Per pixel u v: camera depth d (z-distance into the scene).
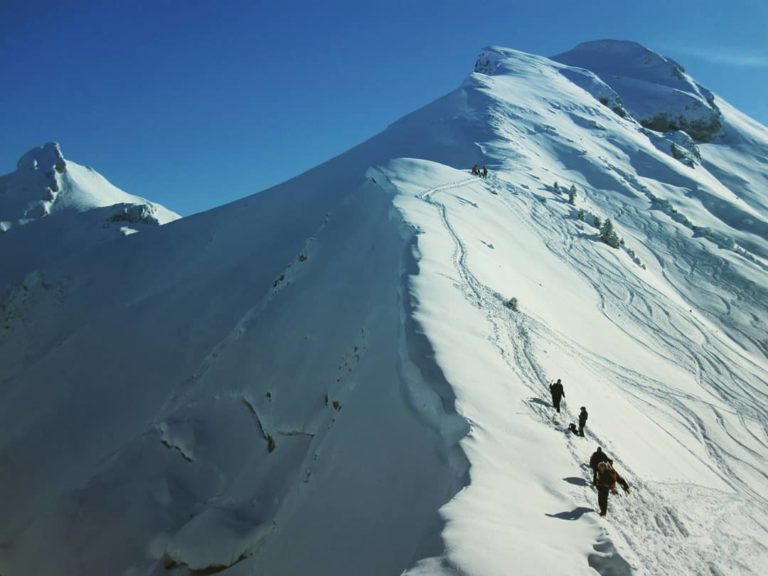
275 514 18.14
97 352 42.97
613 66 143.50
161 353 41.31
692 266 54.47
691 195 73.31
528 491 12.10
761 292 50.34
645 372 31.25
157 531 21.23
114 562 20.53
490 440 13.62
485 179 58.25
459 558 8.95
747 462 24.20
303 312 30.27
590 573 9.66
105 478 24.22
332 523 14.45
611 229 52.00
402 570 11.11
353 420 17.61
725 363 36.50
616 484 14.80
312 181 65.12
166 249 62.06
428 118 88.62
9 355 54.94
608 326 36.97
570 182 69.00
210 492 23.27
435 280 25.00
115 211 96.75
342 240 38.84
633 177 74.00
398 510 13.12
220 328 42.38
